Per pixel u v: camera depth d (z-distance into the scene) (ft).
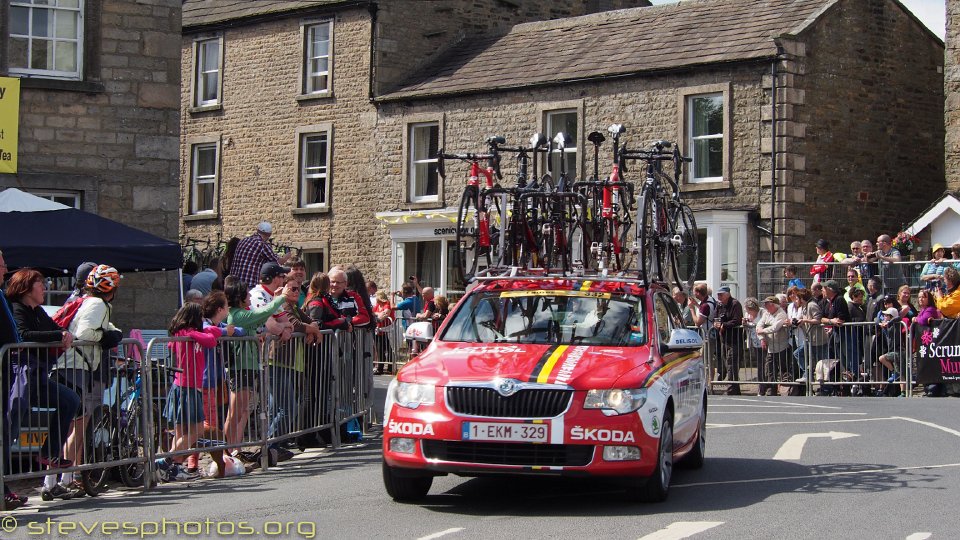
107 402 35.53
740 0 99.66
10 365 32.65
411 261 107.45
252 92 117.29
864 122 95.20
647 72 94.58
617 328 34.68
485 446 30.89
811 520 29.53
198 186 121.60
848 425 50.47
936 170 100.99
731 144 91.76
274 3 116.88
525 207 42.55
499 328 35.12
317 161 113.80
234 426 39.47
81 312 34.76
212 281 55.42
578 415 30.71
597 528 28.71
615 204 44.80
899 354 67.82
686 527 28.63
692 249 47.55
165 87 64.39
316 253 114.21
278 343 42.19
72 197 62.75
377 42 109.50
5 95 60.49
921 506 31.42
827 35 92.63
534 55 105.29
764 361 71.51
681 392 35.06
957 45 88.69
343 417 48.14
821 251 80.12
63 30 62.80
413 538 27.73
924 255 85.10
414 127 108.06
